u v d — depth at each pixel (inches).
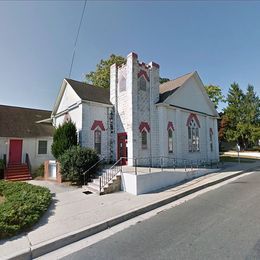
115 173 488.7
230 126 1943.9
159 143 715.4
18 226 243.6
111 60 1295.5
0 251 205.0
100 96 760.3
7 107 943.0
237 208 314.5
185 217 288.7
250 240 212.1
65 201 374.0
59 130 635.5
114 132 724.0
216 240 214.8
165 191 427.5
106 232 256.7
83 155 531.2
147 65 756.6
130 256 195.3
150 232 246.1
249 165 847.1
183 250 198.7
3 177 690.2
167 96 761.6
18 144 805.2
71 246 225.5
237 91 2049.7
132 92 678.5
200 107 941.2
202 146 916.6
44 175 650.2
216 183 513.0
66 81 767.7
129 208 324.5
